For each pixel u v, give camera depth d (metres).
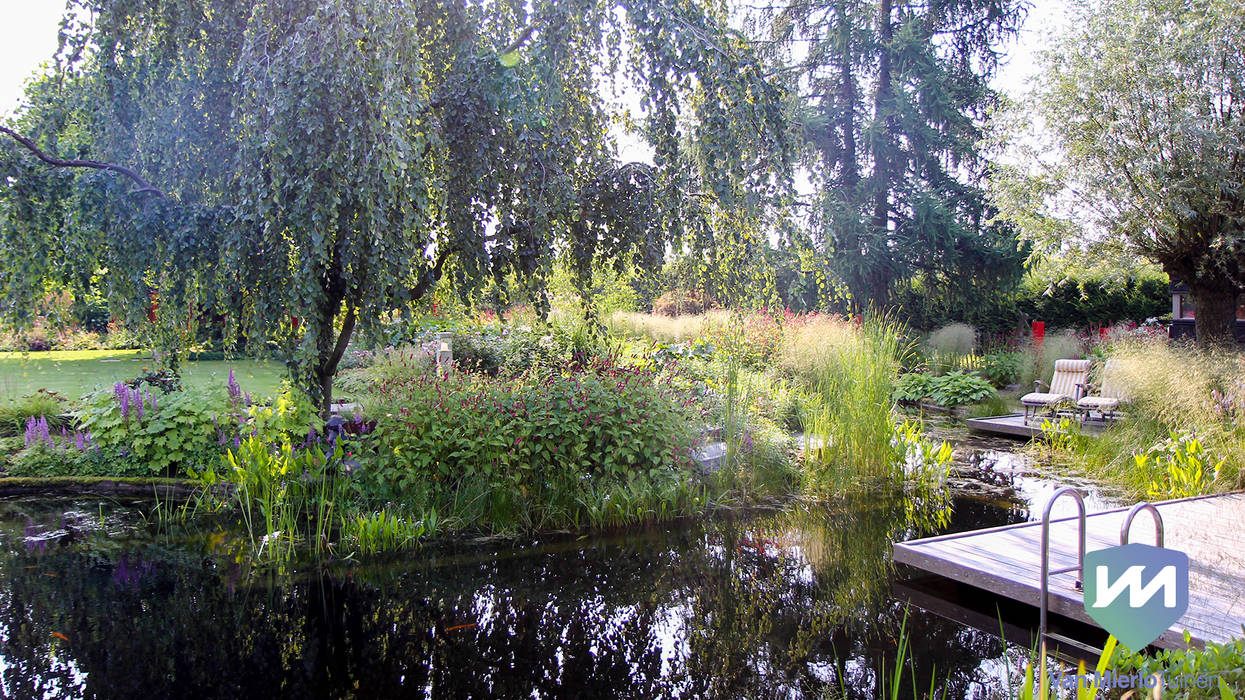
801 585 4.54
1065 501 6.21
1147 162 9.03
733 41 5.54
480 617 4.08
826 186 17.53
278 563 4.82
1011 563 4.22
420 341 9.58
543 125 5.41
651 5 5.11
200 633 3.84
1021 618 4.01
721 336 10.69
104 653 3.59
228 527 5.48
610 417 5.92
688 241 5.89
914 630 3.88
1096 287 16.23
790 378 10.06
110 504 6.01
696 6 5.37
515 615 4.11
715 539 5.38
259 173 4.73
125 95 5.20
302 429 6.08
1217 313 9.63
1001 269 16.80
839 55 17.77
